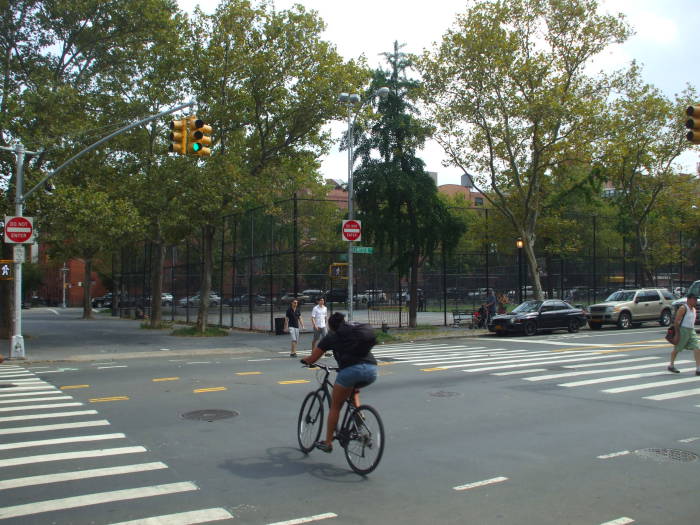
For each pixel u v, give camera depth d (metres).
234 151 25.36
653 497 5.71
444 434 8.22
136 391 11.89
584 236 37.56
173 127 15.75
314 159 27.56
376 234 27.25
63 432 8.33
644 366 14.77
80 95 22.97
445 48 26.39
